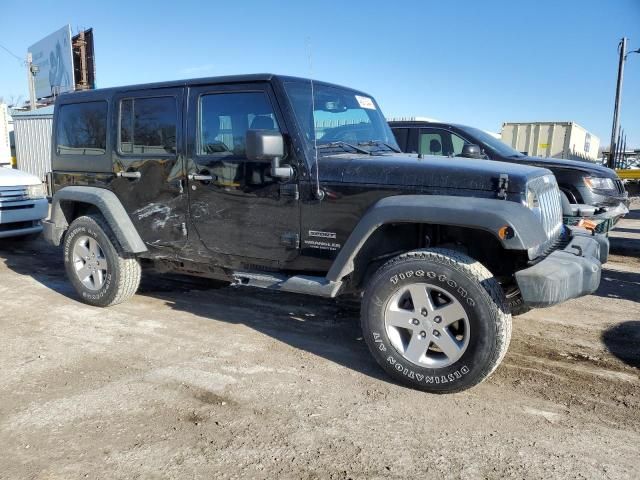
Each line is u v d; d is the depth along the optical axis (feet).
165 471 8.54
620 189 26.91
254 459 8.88
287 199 12.78
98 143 16.51
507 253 11.89
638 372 12.51
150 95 15.01
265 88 12.95
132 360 12.91
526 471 8.61
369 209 11.62
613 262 25.84
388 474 8.52
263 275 13.57
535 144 55.47
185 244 14.84
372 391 11.35
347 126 14.32
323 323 15.84
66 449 9.10
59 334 14.66
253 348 13.78
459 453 9.10
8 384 11.53
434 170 11.29
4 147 61.93
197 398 10.98
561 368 12.68
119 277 16.39
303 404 10.76
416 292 11.03
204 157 13.99
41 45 91.61
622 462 8.89
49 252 26.86
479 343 10.43
